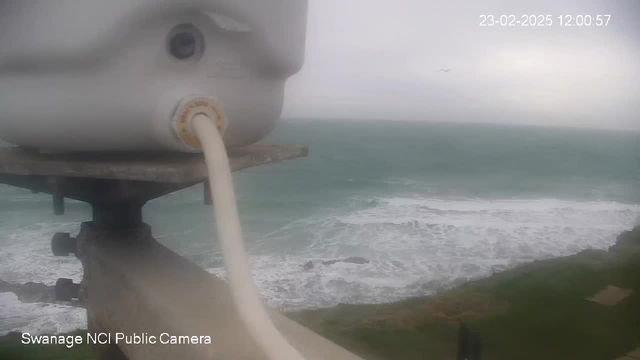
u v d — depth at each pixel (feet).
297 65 5.91
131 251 6.38
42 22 4.65
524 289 28.45
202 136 4.33
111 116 4.81
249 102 5.43
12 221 43.16
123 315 5.63
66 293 7.74
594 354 18.98
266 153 5.96
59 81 4.82
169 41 4.78
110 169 4.84
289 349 3.34
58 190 6.40
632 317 21.89
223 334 4.33
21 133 5.48
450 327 22.67
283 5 5.42
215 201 3.88
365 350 19.97
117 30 4.50
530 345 20.30
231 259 3.60
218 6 4.77
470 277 32.53
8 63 5.07
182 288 5.17
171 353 4.52
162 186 6.17
